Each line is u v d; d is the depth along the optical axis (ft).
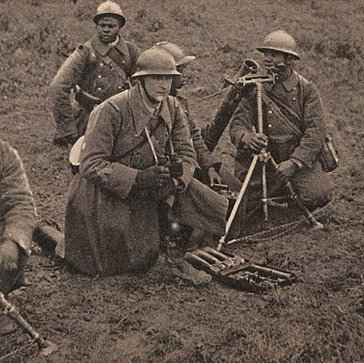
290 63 20.77
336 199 22.74
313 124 20.68
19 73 33.81
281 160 21.16
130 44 23.95
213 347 14.30
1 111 29.89
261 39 41.34
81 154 17.26
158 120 17.53
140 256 17.54
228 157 26.21
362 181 24.12
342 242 19.63
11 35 38.24
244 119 20.98
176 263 18.03
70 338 14.73
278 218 21.20
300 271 17.87
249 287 16.72
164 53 16.99
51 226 19.36
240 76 21.33
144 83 17.08
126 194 16.90
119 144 17.34
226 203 18.65
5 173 15.08
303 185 21.08
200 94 32.65
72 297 16.38
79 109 24.14
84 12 43.52
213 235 19.49
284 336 14.58
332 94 33.76
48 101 31.24
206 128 21.62
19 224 14.79
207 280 17.06
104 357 13.93
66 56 36.47
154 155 17.33
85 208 17.34
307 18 47.09
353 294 16.52
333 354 13.99
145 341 14.64
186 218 18.29
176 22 43.16
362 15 49.26
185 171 17.88
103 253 17.44
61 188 23.11
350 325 14.97
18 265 15.01
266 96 20.80
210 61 37.17
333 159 21.45
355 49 41.09
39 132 27.78
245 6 48.14
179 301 16.29
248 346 14.19
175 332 14.83
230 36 41.42
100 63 23.34
